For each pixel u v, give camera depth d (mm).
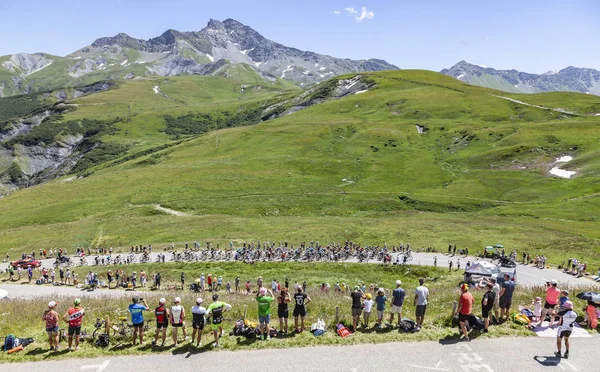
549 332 19797
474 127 149875
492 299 19516
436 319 21422
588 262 52156
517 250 59094
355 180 115562
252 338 19234
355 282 47125
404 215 89750
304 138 151875
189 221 84500
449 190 105000
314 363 16859
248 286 42750
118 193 106375
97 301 28250
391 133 149875
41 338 19812
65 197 105500
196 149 152375
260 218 87125
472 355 17516
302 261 56969
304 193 104938
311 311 24125
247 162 128625
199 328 18250
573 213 82688
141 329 18844
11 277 51531
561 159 116062
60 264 60250
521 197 97562
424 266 52719
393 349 18109
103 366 16797
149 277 52438
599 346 18391
